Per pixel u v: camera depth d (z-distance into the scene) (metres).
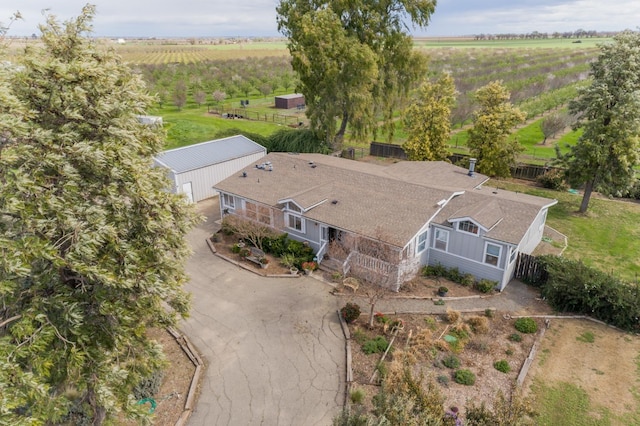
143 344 13.23
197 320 20.36
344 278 23.12
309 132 45.88
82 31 12.40
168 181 14.04
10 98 9.45
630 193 35.91
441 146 39.25
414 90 48.09
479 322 19.66
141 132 13.66
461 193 26.66
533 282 23.55
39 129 10.21
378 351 18.12
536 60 138.62
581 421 14.88
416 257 23.84
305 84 43.28
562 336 19.41
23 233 10.27
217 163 35.66
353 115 43.06
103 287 11.54
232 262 25.66
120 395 11.77
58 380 11.54
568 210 33.59
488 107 38.16
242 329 19.73
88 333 11.46
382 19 43.59
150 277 11.59
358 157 48.47
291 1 42.75
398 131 61.50
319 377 16.84
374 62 40.19
